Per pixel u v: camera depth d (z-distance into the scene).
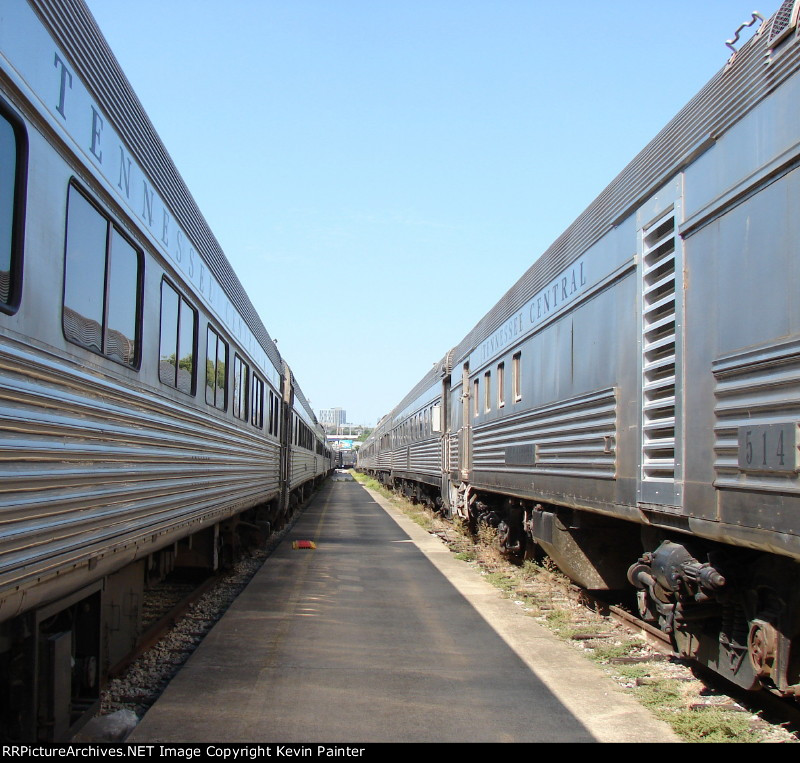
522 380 10.02
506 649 6.66
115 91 4.60
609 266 6.80
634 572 6.03
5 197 3.13
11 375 3.12
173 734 4.51
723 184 4.75
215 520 8.18
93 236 4.25
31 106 3.35
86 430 4.04
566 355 8.08
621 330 6.45
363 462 67.44
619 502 6.34
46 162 3.55
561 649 6.66
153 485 5.44
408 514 22.45
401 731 4.64
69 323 3.86
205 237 7.70
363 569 11.34
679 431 5.16
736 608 4.81
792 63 4.07
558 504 8.27
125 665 5.76
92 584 4.36
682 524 5.17
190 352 6.93
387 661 6.23
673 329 5.45
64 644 3.87
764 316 4.20
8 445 3.03
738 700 5.15
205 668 5.95
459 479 14.97
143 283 5.29
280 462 15.91
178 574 10.38
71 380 3.85
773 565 4.35
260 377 12.23
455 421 15.86
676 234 5.37
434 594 9.28
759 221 4.31
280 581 10.22
